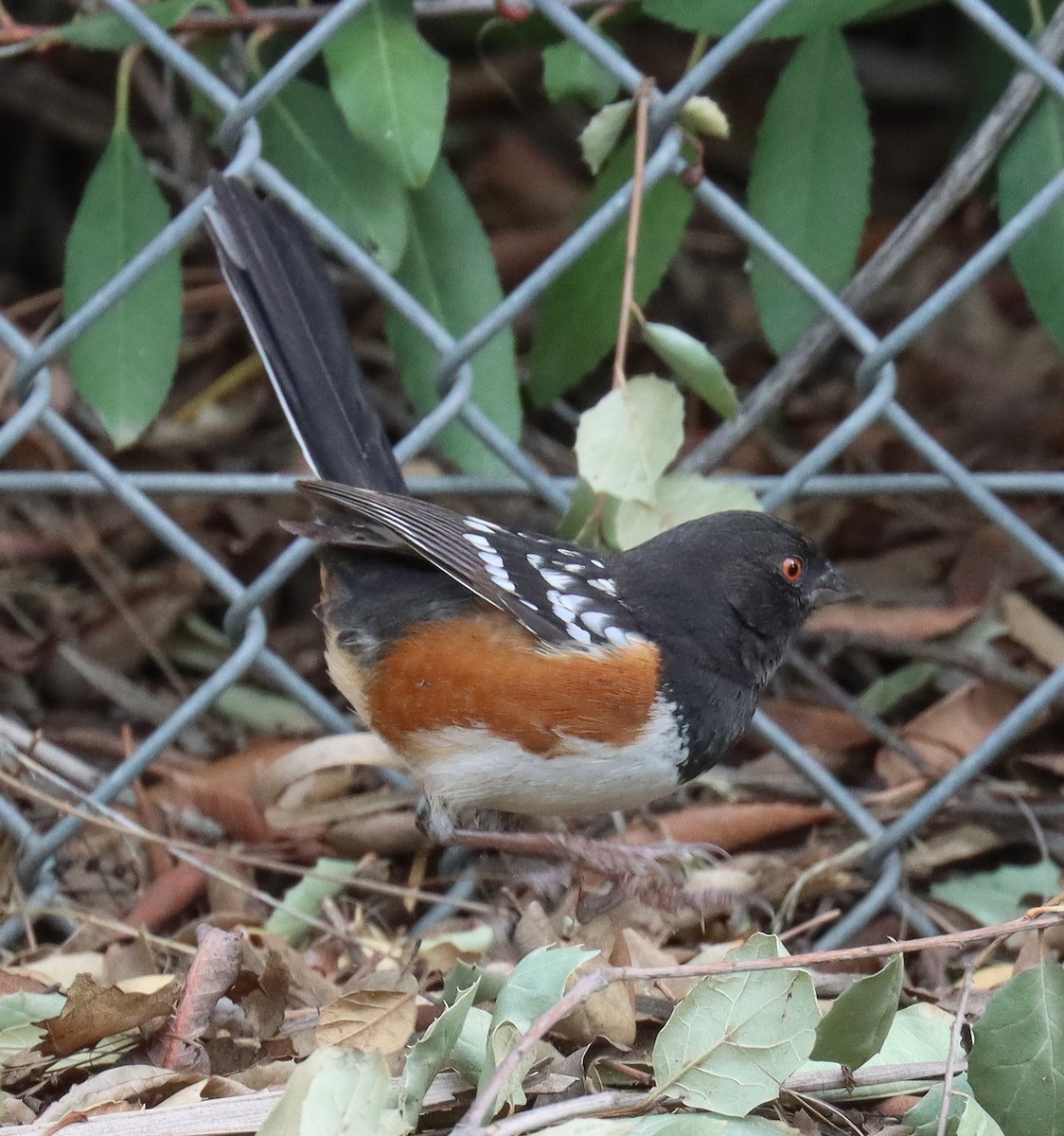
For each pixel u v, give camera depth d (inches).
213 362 327.0
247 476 214.8
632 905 209.0
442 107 214.1
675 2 225.6
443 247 239.6
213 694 214.1
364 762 217.9
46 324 268.5
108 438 303.1
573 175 356.2
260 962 179.2
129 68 230.8
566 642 182.7
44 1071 167.3
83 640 273.3
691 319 339.6
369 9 215.9
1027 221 207.0
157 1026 169.8
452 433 234.4
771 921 216.8
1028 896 216.2
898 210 346.6
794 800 239.0
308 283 205.5
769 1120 153.3
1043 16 252.1
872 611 269.1
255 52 228.2
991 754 210.2
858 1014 152.8
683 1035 152.9
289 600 289.4
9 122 348.5
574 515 215.9
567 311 240.2
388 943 208.7
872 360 211.5
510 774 186.5
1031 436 315.9
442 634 184.5
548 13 209.0
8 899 212.1
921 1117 156.5
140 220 230.5
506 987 162.2
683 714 191.5
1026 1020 156.3
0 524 291.9
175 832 225.8
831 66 233.8
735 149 342.0
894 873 214.7
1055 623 275.3
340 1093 140.7
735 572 198.7
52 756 230.2
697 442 309.7
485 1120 149.3
